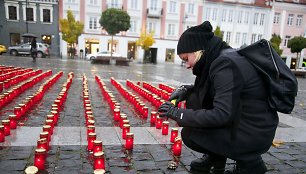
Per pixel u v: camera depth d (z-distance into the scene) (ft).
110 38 124.77
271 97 6.81
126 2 124.98
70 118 16.85
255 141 7.11
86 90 24.63
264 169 8.16
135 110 20.42
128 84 34.27
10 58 78.79
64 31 105.09
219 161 9.80
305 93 43.45
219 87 6.81
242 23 141.49
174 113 7.52
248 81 6.79
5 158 10.49
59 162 10.32
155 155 11.65
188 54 7.78
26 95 23.82
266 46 6.91
